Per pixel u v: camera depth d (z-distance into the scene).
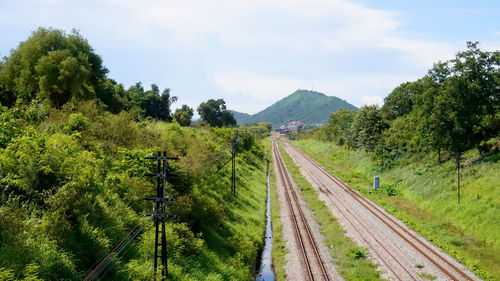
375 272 17.42
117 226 12.34
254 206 31.38
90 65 28.23
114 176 15.16
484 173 27.52
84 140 17.17
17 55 27.20
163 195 10.90
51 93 26.42
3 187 10.21
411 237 22.03
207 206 19.59
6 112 14.23
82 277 9.27
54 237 9.47
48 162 11.27
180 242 14.82
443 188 29.81
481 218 22.69
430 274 16.75
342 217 27.66
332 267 18.53
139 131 23.16
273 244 23.17
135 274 10.95
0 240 8.12
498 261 17.95
